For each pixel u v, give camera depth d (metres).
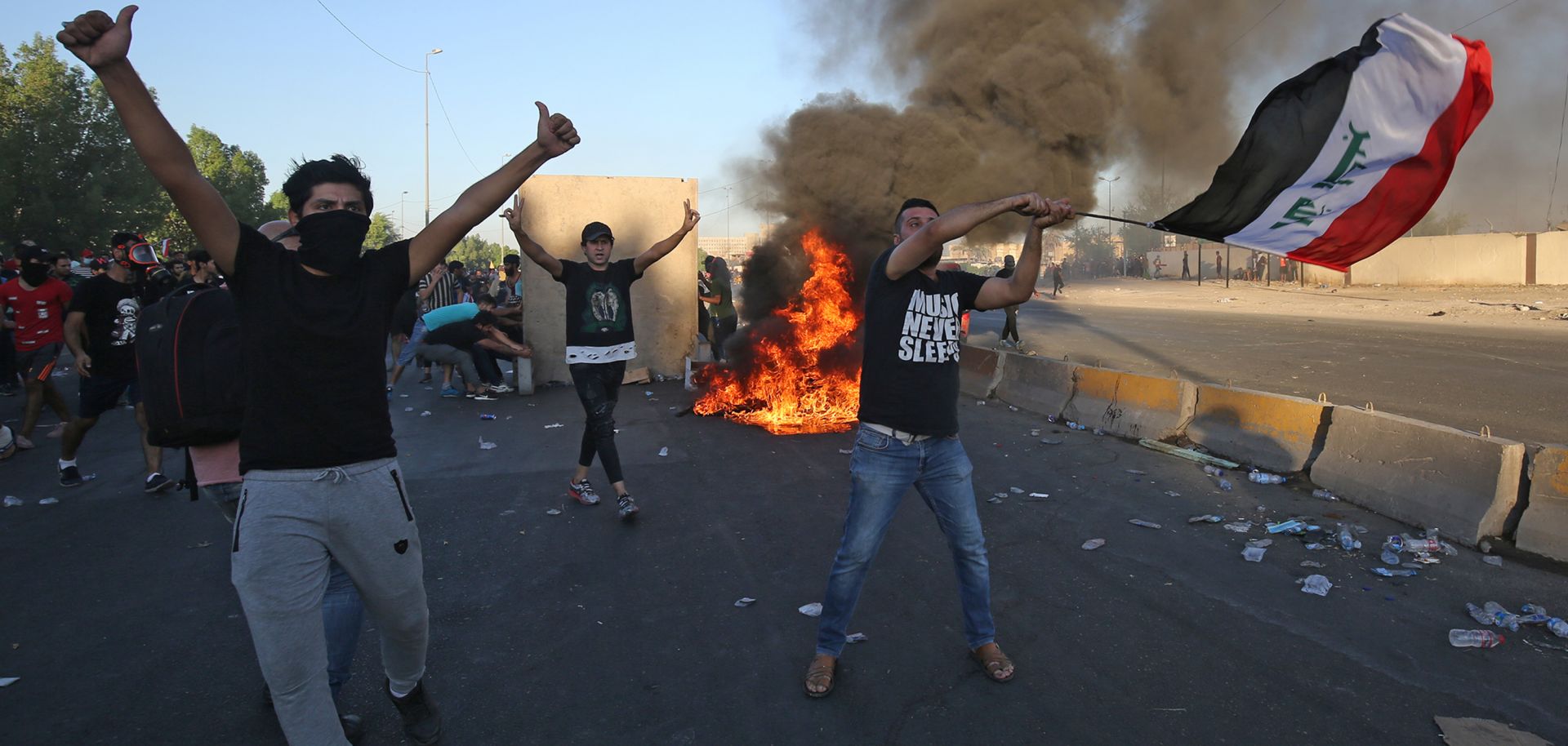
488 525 5.38
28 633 3.87
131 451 7.71
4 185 37.97
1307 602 3.95
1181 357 13.46
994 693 3.21
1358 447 5.46
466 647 3.68
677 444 7.70
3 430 7.38
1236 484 5.86
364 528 2.24
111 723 3.10
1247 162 3.04
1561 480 4.43
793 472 6.59
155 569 4.68
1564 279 28.88
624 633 3.80
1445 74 2.72
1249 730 2.92
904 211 3.33
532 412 9.59
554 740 2.95
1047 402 8.80
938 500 3.30
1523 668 3.28
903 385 3.16
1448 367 11.62
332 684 2.74
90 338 6.13
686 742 2.93
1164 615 3.85
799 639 3.71
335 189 2.32
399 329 11.60
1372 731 2.89
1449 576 4.17
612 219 11.40
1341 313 22.64
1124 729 2.95
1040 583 4.24
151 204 43.81
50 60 40.72
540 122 2.35
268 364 2.12
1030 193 2.91
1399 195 2.90
